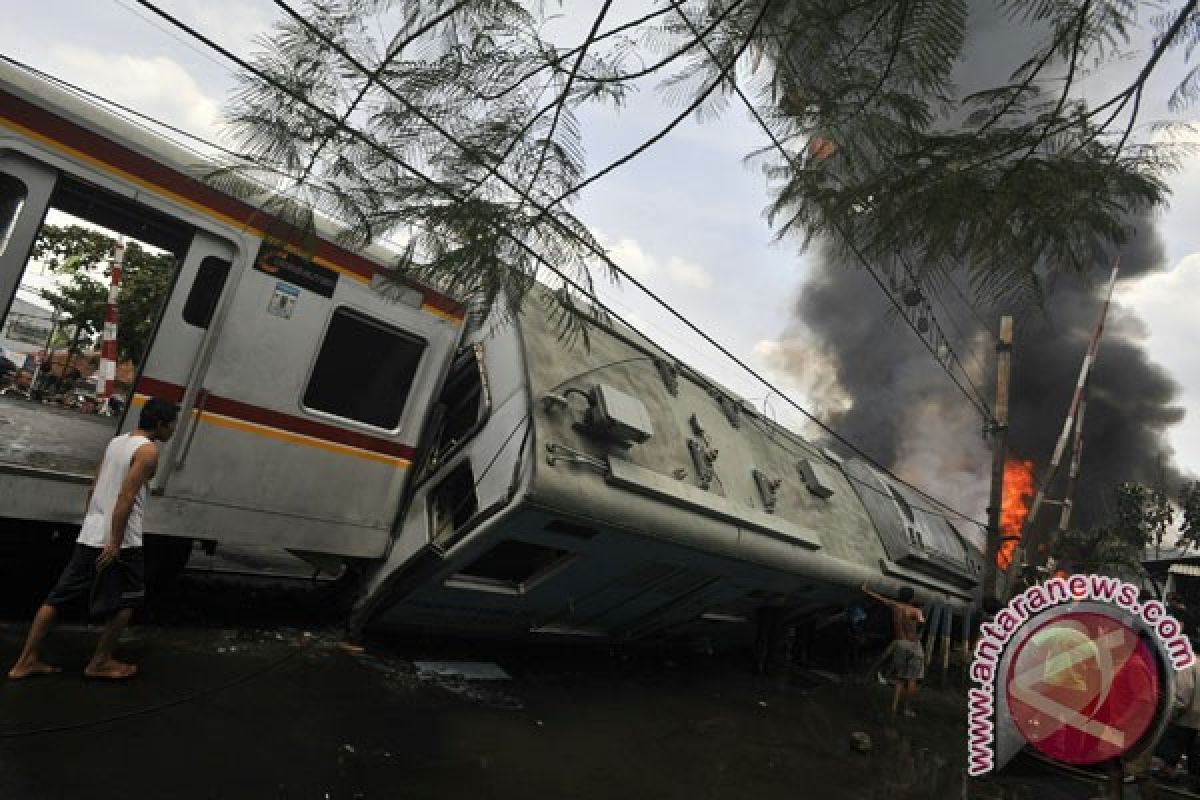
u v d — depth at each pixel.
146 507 4.75
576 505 5.23
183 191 4.73
